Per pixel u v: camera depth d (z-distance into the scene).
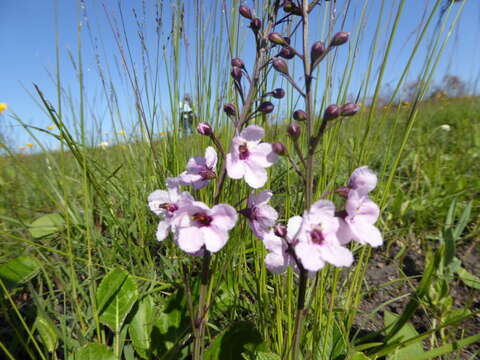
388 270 0.23
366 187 0.12
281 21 0.14
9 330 0.16
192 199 0.12
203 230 0.12
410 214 0.27
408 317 0.15
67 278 0.19
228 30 0.19
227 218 0.12
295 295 0.18
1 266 0.18
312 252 0.11
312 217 0.11
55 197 0.27
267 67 0.19
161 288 0.18
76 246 0.21
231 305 0.18
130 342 0.17
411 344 0.15
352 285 0.16
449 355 0.16
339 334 0.16
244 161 0.13
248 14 0.14
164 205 0.14
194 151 0.22
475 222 0.26
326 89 0.18
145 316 0.17
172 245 0.21
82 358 0.14
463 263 0.23
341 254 0.11
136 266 0.21
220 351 0.15
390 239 0.26
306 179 0.11
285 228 0.12
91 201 0.21
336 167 0.16
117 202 0.26
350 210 0.11
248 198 0.14
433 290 0.18
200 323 0.13
